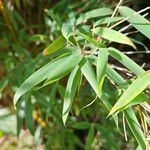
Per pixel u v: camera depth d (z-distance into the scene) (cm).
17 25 110
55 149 106
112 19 73
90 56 66
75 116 106
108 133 96
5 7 101
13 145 115
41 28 108
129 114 66
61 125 99
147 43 104
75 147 116
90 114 103
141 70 64
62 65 64
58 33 94
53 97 84
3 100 105
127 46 103
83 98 91
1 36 107
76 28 79
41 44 105
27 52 99
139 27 69
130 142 98
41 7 107
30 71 82
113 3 92
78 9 102
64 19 99
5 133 107
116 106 57
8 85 98
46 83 63
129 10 72
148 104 70
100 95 61
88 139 91
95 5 96
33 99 98
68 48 69
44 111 102
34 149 114
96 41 66
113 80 66
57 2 108
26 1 107
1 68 105
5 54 104
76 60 64
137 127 66
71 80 65
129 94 57
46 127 106
